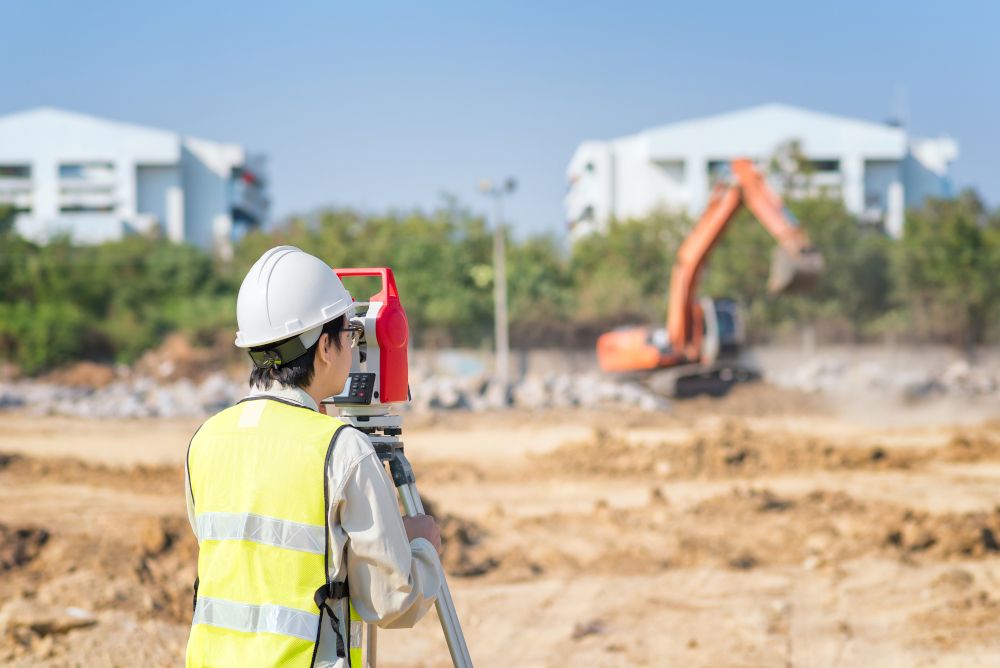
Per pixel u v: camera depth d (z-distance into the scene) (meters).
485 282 40.00
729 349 21.08
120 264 41.38
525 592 7.54
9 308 36.28
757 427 19.03
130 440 17.72
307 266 2.27
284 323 2.20
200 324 37.94
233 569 2.08
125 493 11.77
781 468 13.48
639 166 64.81
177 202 67.06
